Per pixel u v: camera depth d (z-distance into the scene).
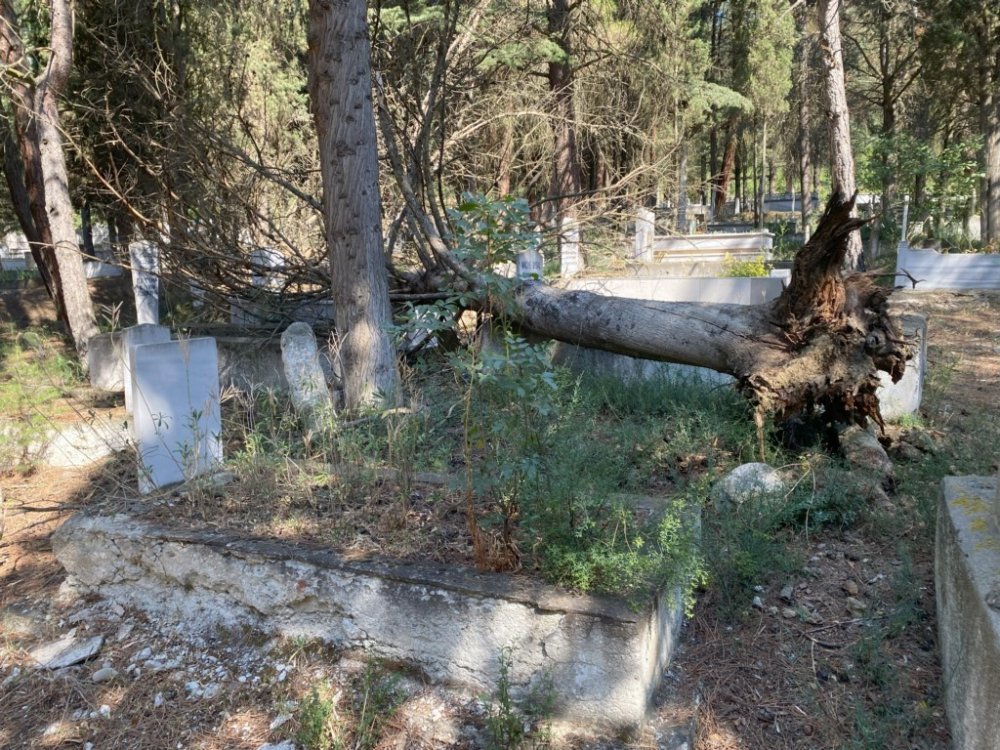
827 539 4.13
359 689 3.22
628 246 10.53
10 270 29.88
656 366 6.71
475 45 10.18
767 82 25.66
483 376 2.98
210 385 4.80
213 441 4.80
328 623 3.41
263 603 3.54
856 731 2.91
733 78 25.86
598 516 3.40
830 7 14.74
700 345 5.38
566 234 9.86
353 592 3.31
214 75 10.43
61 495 5.50
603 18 14.67
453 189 11.20
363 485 4.25
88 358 8.35
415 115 8.34
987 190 20.20
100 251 23.36
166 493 4.38
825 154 38.19
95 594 4.11
